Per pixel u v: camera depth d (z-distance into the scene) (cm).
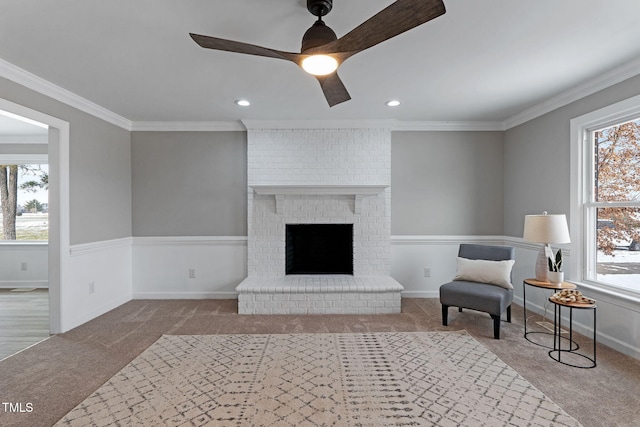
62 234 308
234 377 221
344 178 414
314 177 414
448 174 425
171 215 422
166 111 371
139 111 371
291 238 434
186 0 175
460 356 253
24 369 235
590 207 299
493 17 191
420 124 420
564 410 184
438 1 118
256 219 417
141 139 420
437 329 312
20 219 505
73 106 323
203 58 243
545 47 227
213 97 326
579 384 212
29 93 274
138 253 421
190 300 414
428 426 171
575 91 302
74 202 325
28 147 496
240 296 362
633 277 262
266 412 183
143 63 251
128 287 414
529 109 364
